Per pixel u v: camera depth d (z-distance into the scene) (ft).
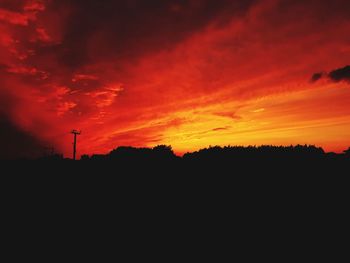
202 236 40.52
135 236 41.01
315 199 53.47
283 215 47.09
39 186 77.36
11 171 100.48
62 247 36.99
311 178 64.80
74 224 46.70
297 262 31.99
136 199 61.52
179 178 74.79
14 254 34.65
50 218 50.08
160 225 45.68
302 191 57.72
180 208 53.93
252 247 36.24
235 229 42.55
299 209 49.32
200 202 56.34
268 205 51.83
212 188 64.08
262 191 59.16
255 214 48.19
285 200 53.72
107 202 60.34
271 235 39.83
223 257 33.65
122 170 90.02
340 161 76.59
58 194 68.49
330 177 65.00
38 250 35.94
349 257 33.01
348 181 61.98
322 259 32.63
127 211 53.62
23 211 54.65
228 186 64.13
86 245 37.70
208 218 47.83
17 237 40.68
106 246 37.42
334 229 41.19
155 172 83.10
